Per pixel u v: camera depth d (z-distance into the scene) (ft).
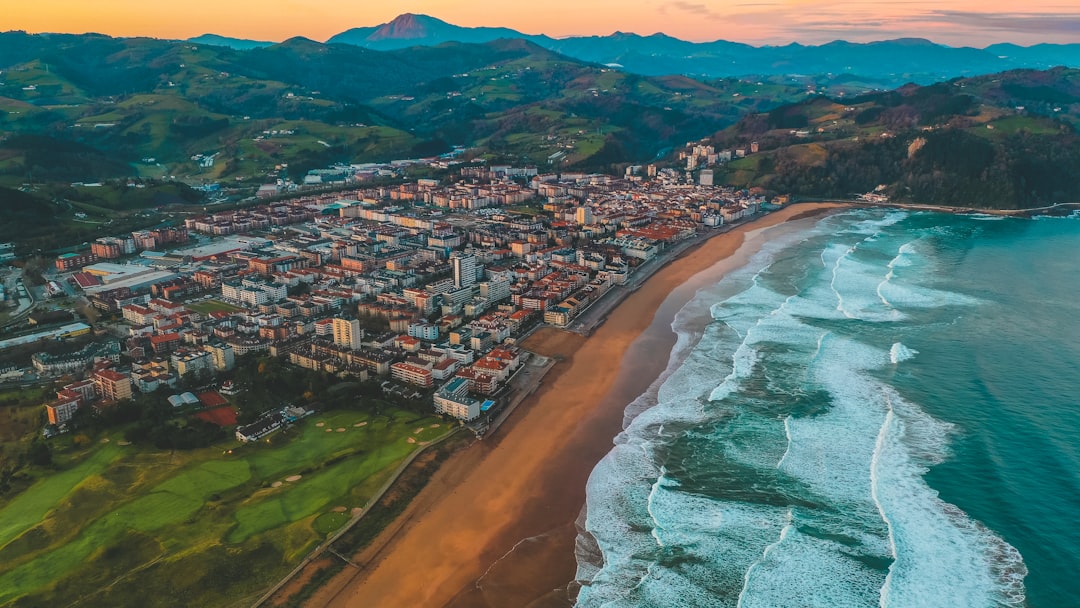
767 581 411.13
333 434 572.51
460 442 567.18
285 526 453.17
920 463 525.34
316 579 412.16
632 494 498.28
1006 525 453.99
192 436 555.69
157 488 490.90
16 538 437.99
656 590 408.05
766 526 460.14
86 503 473.26
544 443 568.82
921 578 408.67
